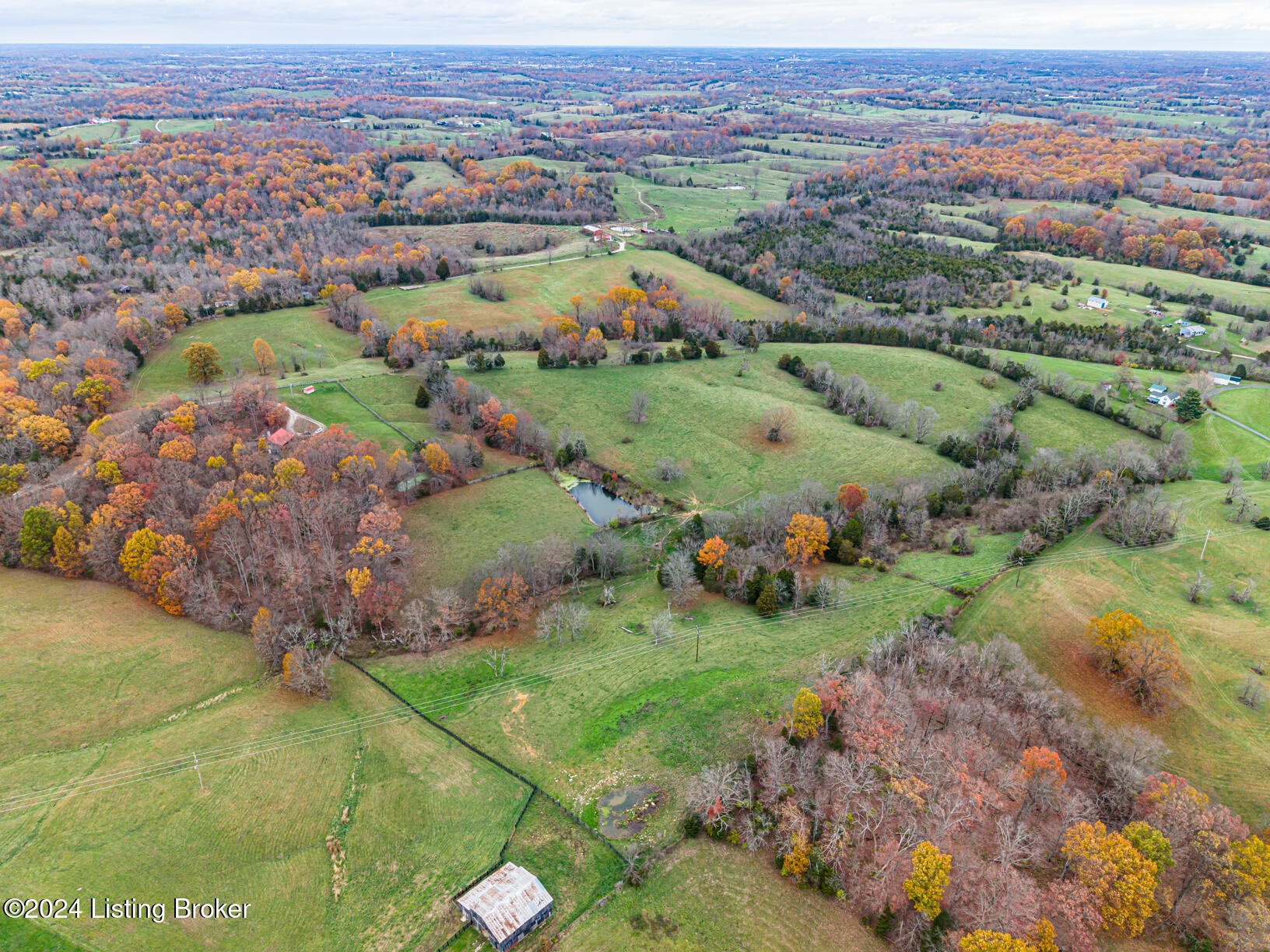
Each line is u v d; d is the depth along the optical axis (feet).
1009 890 181.27
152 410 425.69
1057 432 460.96
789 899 192.85
